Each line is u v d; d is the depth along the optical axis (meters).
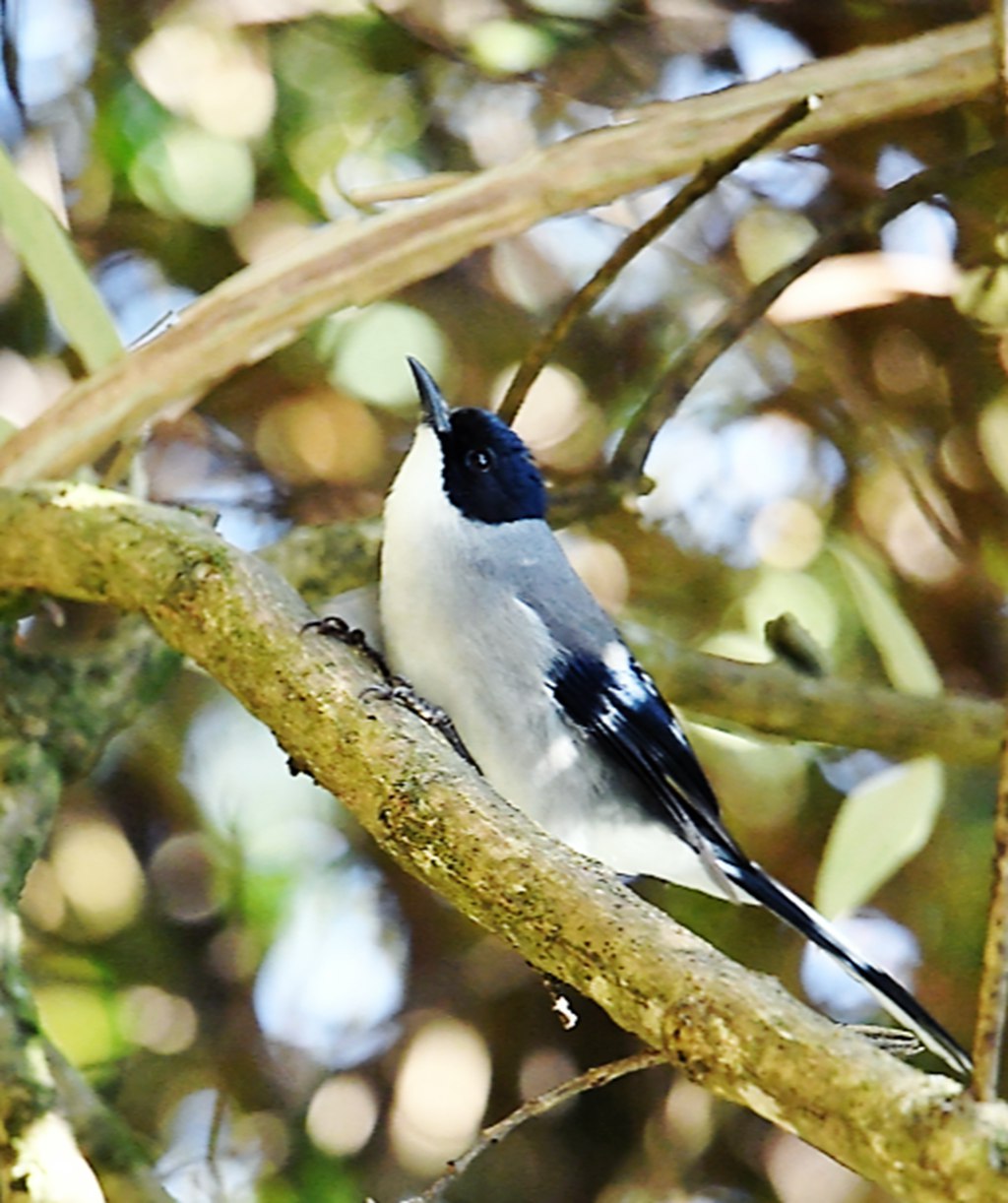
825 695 8.76
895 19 9.81
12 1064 6.19
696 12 10.07
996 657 10.23
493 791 5.11
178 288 10.41
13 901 6.81
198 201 10.04
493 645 7.98
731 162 7.51
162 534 6.20
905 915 9.93
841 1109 3.73
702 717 9.12
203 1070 9.41
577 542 10.57
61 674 7.50
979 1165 3.47
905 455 10.14
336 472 10.30
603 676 8.22
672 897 10.20
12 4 9.34
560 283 10.63
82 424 7.04
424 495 8.20
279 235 10.26
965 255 10.02
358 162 10.25
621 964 4.32
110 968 9.58
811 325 10.20
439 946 9.83
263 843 9.90
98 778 9.91
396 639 7.98
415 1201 5.18
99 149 10.02
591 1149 9.59
